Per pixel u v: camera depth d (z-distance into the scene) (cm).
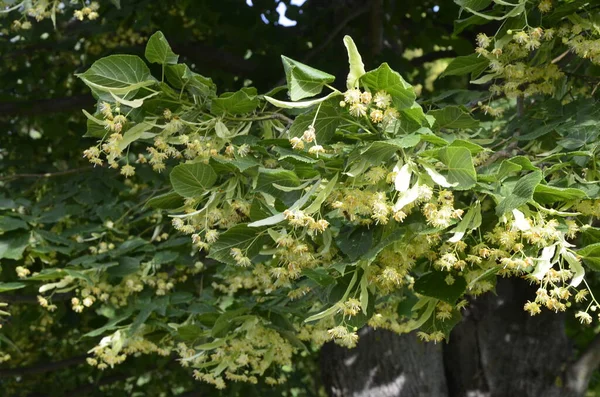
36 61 621
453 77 619
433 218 241
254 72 553
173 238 444
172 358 629
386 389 563
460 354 591
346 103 245
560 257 270
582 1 290
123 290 430
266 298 392
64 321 572
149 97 276
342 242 264
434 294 278
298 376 756
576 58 382
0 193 488
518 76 310
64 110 584
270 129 299
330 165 249
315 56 545
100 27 524
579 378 576
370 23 568
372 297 283
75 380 713
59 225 486
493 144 363
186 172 266
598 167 286
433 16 635
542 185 246
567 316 679
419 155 242
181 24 564
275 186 257
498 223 258
